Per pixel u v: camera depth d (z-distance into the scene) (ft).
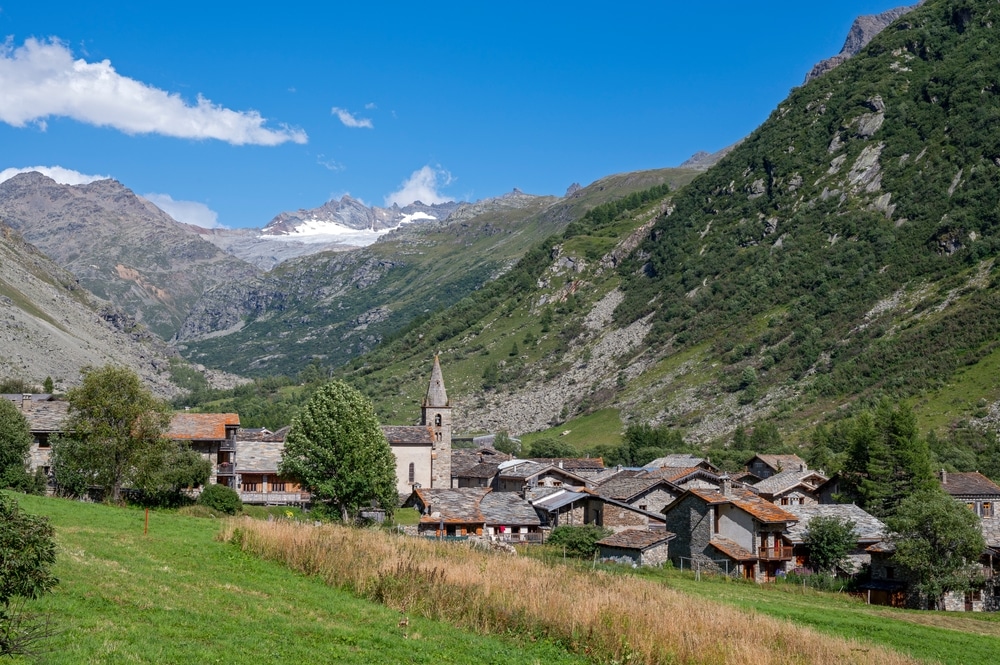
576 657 117.91
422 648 109.70
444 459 416.46
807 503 354.54
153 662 88.69
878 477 345.92
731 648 123.54
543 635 123.85
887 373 644.27
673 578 229.04
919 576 233.55
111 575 122.21
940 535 232.53
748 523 256.32
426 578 135.74
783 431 620.90
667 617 132.67
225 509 261.24
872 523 278.05
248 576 137.08
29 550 68.59
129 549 144.46
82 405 239.71
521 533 294.87
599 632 121.90
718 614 145.89
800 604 204.74
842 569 261.65
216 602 117.80
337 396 276.41
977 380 574.97
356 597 133.18
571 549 259.60
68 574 118.21
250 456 347.77
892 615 203.72
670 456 482.28
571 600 135.23
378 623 119.03
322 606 124.16
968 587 229.86
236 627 106.42
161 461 245.86
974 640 175.32
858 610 206.28
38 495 224.94
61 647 88.58
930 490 297.33
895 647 159.22
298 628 110.52
